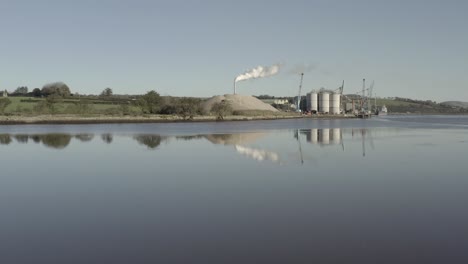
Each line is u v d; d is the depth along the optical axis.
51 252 12.44
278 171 27.62
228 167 29.69
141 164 31.61
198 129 85.75
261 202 18.55
